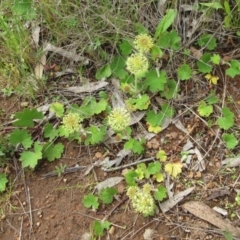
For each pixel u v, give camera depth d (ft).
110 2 1.69
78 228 1.48
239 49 1.69
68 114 1.53
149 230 1.44
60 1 1.67
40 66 1.73
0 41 1.70
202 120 1.58
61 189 1.54
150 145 1.57
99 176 1.55
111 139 1.59
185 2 1.72
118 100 1.63
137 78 1.61
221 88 1.64
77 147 1.60
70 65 1.73
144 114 1.61
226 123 1.54
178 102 1.62
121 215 1.48
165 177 1.51
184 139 1.57
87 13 1.69
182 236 1.43
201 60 1.64
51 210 1.51
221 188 1.48
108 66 1.68
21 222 1.51
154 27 1.72
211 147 1.54
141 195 1.38
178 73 1.61
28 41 1.71
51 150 1.59
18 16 1.68
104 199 1.48
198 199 1.47
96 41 1.67
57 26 1.71
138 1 1.72
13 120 1.67
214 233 1.42
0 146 1.58
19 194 1.55
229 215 1.44
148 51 1.61
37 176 1.58
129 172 1.48
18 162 1.60
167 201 1.47
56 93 1.70
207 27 1.70
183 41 1.69
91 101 1.64
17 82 1.71
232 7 1.71
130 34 1.67
